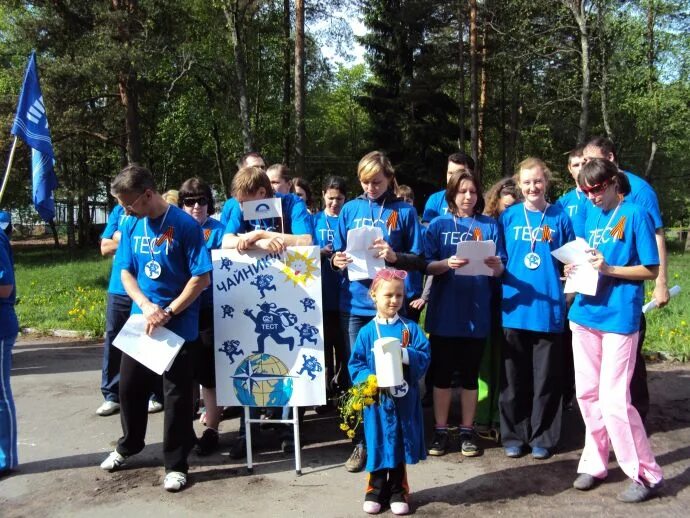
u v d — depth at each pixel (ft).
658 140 78.23
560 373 14.88
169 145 84.99
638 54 70.85
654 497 12.75
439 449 15.15
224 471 14.43
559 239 14.73
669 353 23.76
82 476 14.24
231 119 76.74
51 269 62.80
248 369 14.30
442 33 90.07
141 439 14.47
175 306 13.14
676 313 28.84
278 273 14.26
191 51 64.75
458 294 14.79
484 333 14.83
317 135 112.98
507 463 14.67
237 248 14.24
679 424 16.93
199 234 13.55
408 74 90.94
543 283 14.55
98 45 55.57
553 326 14.51
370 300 14.55
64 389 21.75
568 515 12.04
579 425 17.20
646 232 12.64
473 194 15.21
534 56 75.25
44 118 20.10
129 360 13.83
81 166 86.63
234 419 18.47
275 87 92.02
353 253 14.02
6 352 14.49
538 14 74.54
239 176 14.15
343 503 12.68
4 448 14.42
